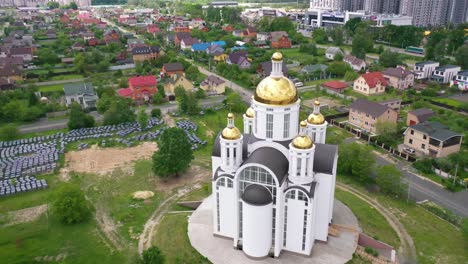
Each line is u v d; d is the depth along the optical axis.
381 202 74.69
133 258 58.09
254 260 58.38
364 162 80.88
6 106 121.25
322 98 143.62
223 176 59.28
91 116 117.12
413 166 90.19
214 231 63.53
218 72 180.88
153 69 183.75
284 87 57.16
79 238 65.19
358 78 150.50
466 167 86.88
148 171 88.31
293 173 55.94
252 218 55.91
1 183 82.56
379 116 107.88
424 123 100.62
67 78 171.75
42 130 115.19
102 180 84.44
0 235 66.00
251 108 68.12
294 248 59.31
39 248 62.84
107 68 182.75
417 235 64.56
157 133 109.06
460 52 179.25
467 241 63.12
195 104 126.50
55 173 87.44
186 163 83.25
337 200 74.50
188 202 74.19
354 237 62.97
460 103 134.88
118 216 71.12
